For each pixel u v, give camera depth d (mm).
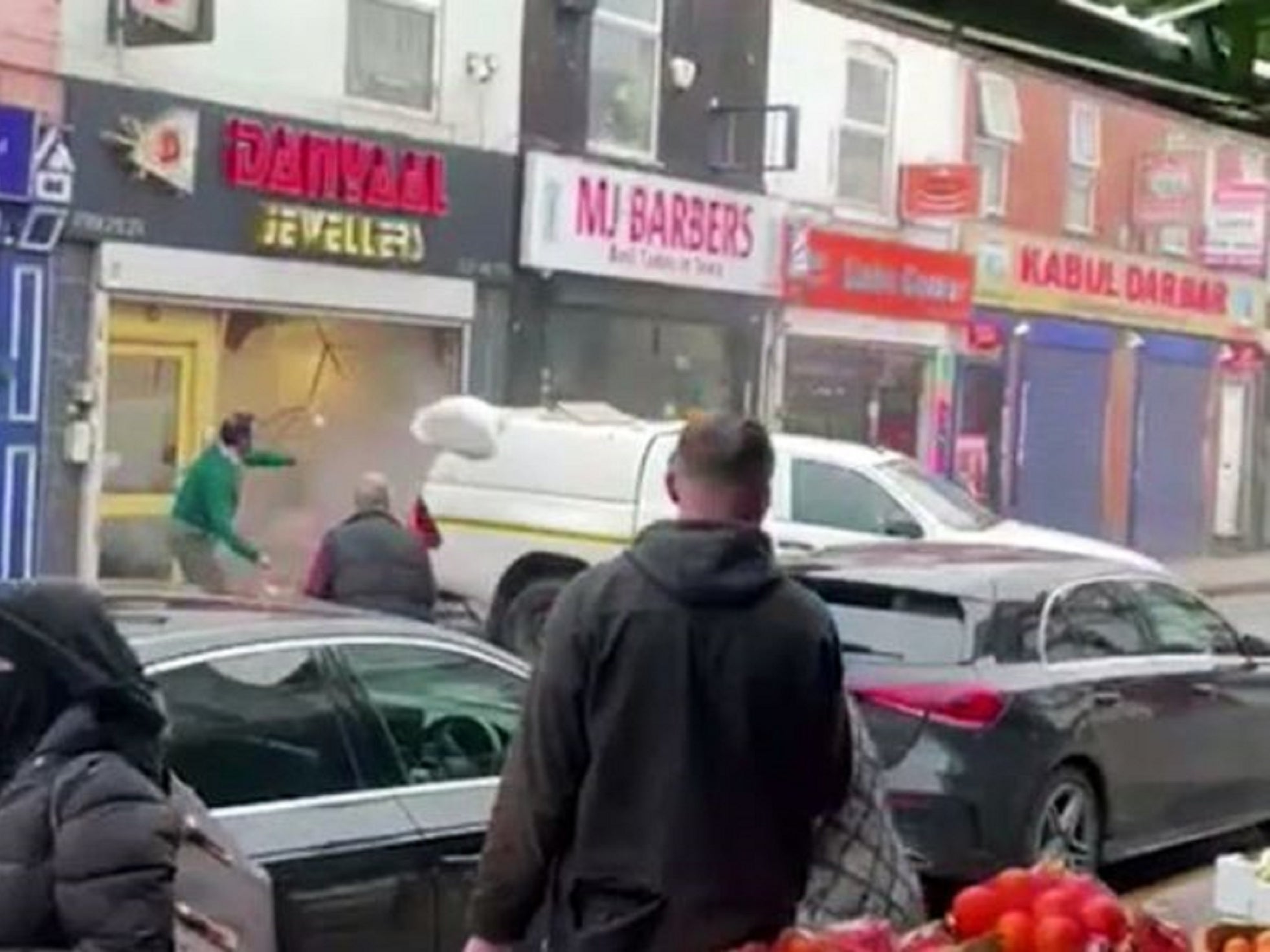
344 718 6156
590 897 3965
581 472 14711
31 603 3719
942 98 23703
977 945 3369
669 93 19844
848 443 17500
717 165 20422
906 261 22906
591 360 19172
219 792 5762
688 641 3928
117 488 15352
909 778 8852
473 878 6250
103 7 14766
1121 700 9586
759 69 20891
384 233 16891
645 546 4023
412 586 10992
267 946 4613
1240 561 29469
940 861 8812
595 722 3951
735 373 20812
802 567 9656
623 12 19297
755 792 3947
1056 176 25922
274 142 15906
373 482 11180
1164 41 4438
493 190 17938
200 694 5832
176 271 15344
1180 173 27562
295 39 16156
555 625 4023
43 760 3670
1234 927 3705
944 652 9086
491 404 16609
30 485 14602
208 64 15516
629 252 19203
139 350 15398
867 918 3850
